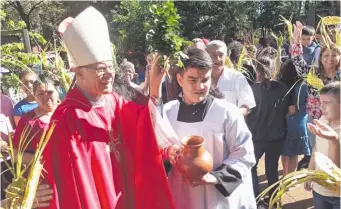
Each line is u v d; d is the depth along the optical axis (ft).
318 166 6.99
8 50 13.64
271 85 13.66
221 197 7.79
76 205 6.70
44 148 6.89
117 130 7.66
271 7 51.01
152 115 7.82
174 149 7.83
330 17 12.26
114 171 7.37
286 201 15.15
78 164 6.80
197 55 7.61
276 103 13.64
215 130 7.82
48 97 10.25
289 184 7.09
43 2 52.29
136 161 7.84
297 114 15.08
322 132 7.98
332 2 38.93
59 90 12.78
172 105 8.23
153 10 7.21
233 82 12.91
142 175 7.82
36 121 9.98
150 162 7.81
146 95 8.29
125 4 35.27
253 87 14.05
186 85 7.77
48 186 6.76
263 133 13.75
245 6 50.01
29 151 9.57
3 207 6.70
